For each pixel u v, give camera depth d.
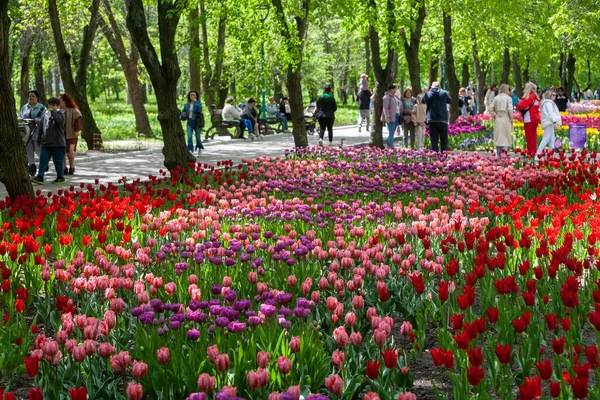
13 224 9.12
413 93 26.16
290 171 14.36
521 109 20.12
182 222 8.06
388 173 13.94
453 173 14.93
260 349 4.69
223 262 6.96
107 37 32.06
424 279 6.43
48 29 31.83
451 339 5.04
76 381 4.34
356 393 4.62
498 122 19.95
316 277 6.70
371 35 23.75
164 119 15.60
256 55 23.19
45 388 4.32
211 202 10.00
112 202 9.98
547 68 69.06
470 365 4.39
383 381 4.41
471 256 7.20
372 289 6.27
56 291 6.31
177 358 4.41
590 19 36.56
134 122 43.19
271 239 8.12
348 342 4.69
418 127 23.83
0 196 13.81
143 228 8.02
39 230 7.43
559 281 6.30
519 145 24.42
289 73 21.89
